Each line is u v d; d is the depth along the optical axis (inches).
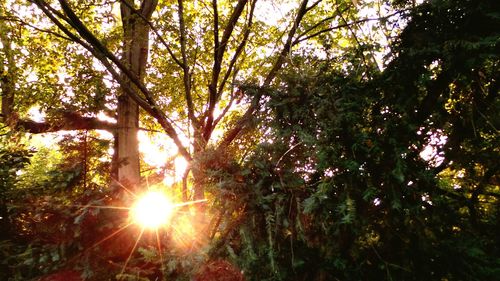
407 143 76.5
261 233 80.0
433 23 83.6
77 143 124.6
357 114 79.5
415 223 75.7
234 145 102.1
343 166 73.9
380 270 77.9
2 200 120.0
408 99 79.8
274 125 86.5
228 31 240.4
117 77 198.8
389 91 81.4
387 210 76.1
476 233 85.4
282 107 84.8
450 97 90.7
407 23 88.8
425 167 77.8
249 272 79.0
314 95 84.3
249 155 86.8
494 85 87.7
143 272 93.4
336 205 74.5
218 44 234.1
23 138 173.6
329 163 74.3
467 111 89.4
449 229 81.0
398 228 77.9
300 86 85.0
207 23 281.6
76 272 100.2
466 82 83.5
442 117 84.8
